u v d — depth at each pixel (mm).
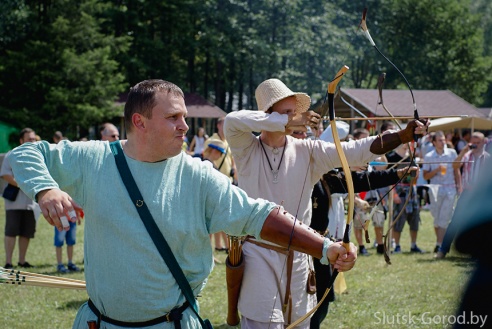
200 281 2557
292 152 3844
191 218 2484
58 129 30406
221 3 36250
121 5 37938
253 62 34594
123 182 2451
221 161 8648
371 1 37500
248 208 2518
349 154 3754
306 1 30062
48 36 30734
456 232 1095
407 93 30203
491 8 56750
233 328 5473
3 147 29203
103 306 2473
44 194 2314
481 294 1063
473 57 45781
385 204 9211
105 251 2443
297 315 3795
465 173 9117
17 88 30594
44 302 6477
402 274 7555
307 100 4090
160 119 2436
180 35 38531
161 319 2461
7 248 8211
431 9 42812
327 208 4570
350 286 6949
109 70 31375
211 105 36219
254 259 3705
